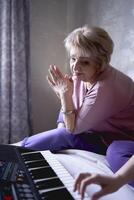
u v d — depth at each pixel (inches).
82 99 55.6
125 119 54.9
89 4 93.3
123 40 78.5
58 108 107.7
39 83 103.6
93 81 54.6
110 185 25.2
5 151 40.3
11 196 26.7
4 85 89.7
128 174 26.9
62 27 105.1
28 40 95.2
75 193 28.5
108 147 53.7
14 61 89.9
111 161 47.6
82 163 45.0
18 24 90.8
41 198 27.3
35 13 99.7
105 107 52.0
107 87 51.5
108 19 84.4
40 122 105.5
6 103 90.2
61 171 35.0
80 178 24.8
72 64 53.5
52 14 102.7
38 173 33.4
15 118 91.5
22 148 42.5
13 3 88.6
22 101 93.0
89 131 58.4
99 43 50.6
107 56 52.5
